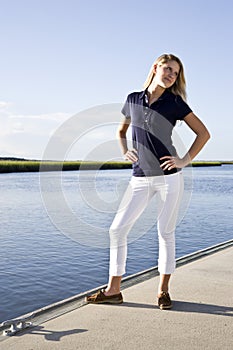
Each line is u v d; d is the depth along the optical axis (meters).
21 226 8.39
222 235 7.55
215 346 2.13
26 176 32.81
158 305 2.67
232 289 3.02
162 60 2.55
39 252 5.99
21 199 14.34
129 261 5.38
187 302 2.76
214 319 2.48
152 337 2.22
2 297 4.06
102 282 4.55
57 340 2.18
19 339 2.19
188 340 2.20
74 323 2.40
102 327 2.35
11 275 4.80
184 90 2.67
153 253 5.82
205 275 3.35
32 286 4.40
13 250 6.12
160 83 2.55
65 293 4.20
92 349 2.08
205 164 71.50
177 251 6.20
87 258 5.61
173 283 3.15
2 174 36.81
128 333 2.27
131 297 2.85
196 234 7.64
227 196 15.59
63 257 5.67
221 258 3.92
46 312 2.58
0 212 10.79
